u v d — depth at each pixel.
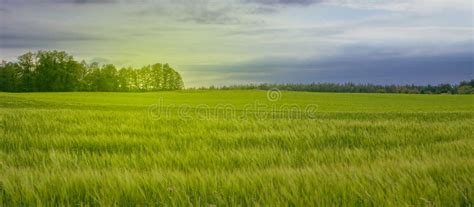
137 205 4.07
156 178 4.91
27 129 12.12
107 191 4.41
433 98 57.59
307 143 9.59
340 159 7.26
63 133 10.95
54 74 60.38
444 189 4.48
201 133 11.19
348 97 59.91
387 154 7.52
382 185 4.58
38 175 5.26
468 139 9.58
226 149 8.63
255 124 13.70
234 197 4.34
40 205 4.04
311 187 4.55
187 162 6.79
